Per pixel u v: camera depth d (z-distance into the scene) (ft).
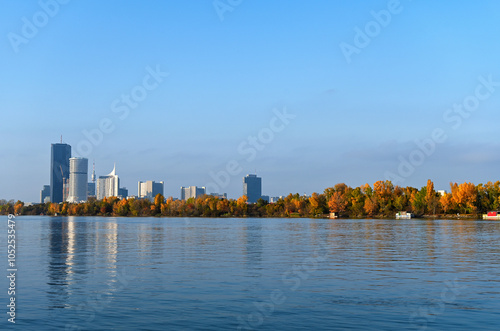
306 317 88.48
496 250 209.67
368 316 88.63
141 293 109.91
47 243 269.23
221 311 93.20
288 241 274.77
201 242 271.90
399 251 206.80
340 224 547.90
